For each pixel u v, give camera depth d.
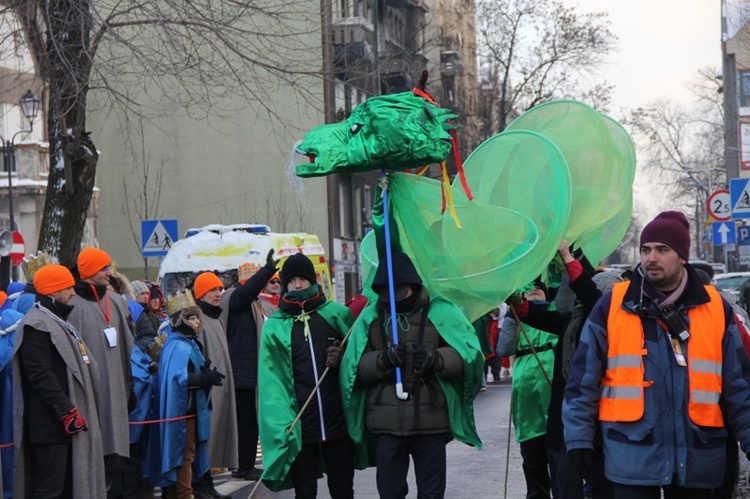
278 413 8.59
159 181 41.47
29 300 10.20
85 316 10.29
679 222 6.17
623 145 9.27
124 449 10.36
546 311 8.42
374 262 9.19
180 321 11.20
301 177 7.95
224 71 21.25
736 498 10.06
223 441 12.26
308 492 8.72
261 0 25.30
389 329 8.11
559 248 7.89
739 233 29.66
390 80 55.00
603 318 6.34
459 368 7.99
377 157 7.79
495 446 14.78
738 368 6.12
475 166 8.91
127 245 44.22
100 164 44.06
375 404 8.01
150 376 11.16
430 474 8.00
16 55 20.66
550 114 9.23
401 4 59.09
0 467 9.23
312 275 8.80
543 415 9.64
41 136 35.25
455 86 75.38
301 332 8.71
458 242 8.21
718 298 6.21
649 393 6.13
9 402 9.45
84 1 18.67
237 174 43.66
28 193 34.94
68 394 9.27
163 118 43.47
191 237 21.77
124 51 24.59
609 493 7.83
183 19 19.73
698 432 6.06
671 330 6.14
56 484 9.16
